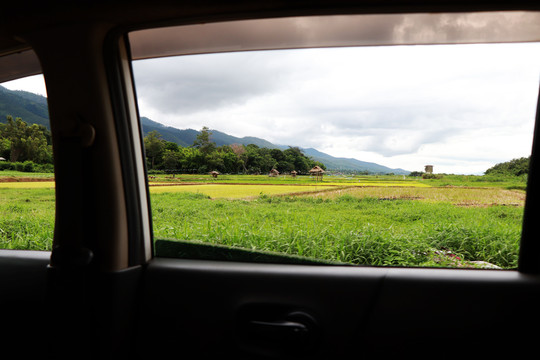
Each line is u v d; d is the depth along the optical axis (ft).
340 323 4.88
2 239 12.85
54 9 4.54
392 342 4.74
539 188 4.89
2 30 5.03
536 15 5.02
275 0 4.62
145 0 4.44
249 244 10.91
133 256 5.32
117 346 4.99
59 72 4.94
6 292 5.97
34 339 5.82
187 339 5.21
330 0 4.63
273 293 5.08
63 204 4.83
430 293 4.73
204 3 4.59
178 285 5.35
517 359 4.46
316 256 10.52
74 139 4.86
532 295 4.57
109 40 5.05
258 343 4.98
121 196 5.16
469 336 4.57
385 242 11.40
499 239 10.93
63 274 4.74
